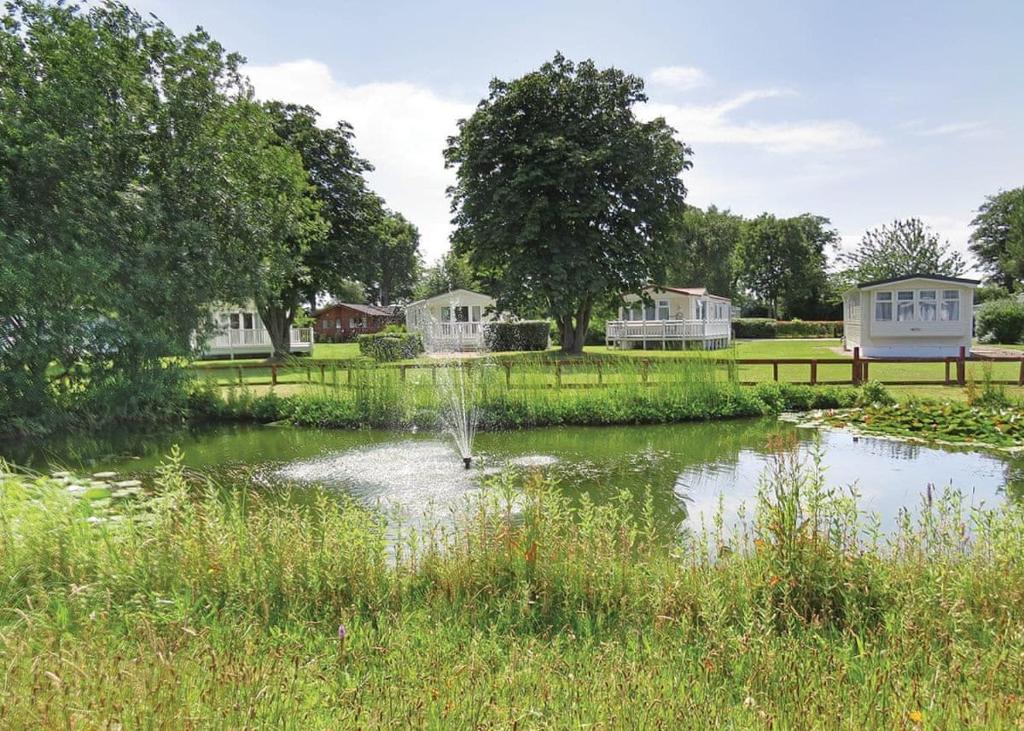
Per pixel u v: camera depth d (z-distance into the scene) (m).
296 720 2.13
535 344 36.97
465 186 27.88
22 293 12.84
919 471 8.13
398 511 5.38
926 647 2.78
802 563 3.39
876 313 25.39
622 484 7.95
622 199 27.17
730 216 70.44
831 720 2.09
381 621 3.21
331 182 30.11
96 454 10.78
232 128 17.11
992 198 65.19
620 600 3.49
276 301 28.30
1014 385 15.17
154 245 14.48
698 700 2.28
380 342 31.42
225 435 12.67
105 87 14.81
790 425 12.19
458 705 2.20
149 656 2.49
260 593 3.49
